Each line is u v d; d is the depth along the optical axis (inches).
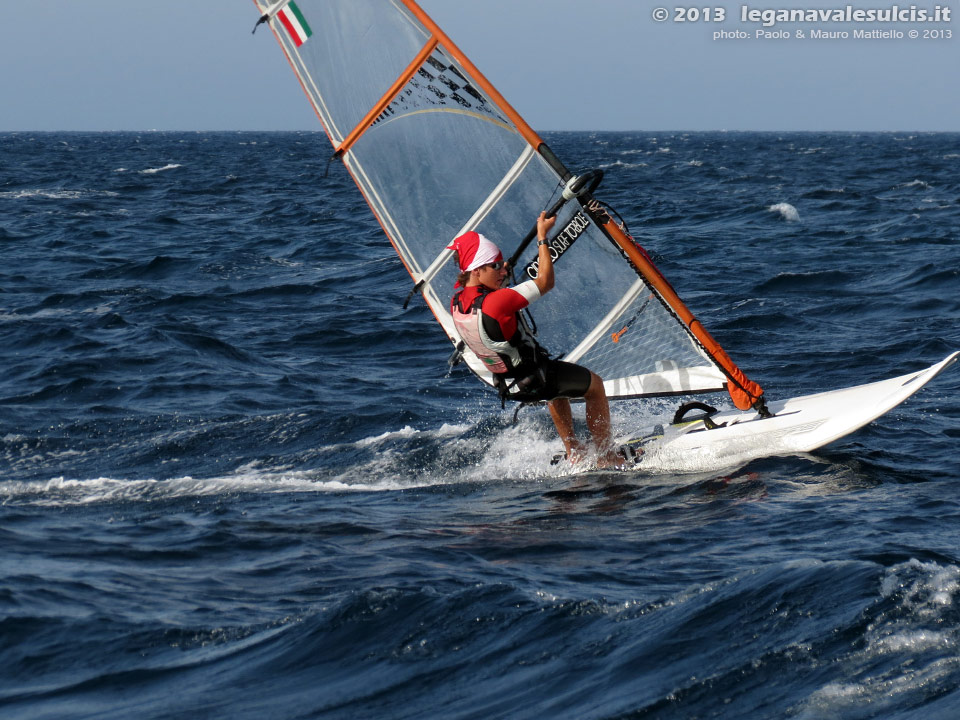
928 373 1053.8
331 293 2642.7
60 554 833.5
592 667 586.2
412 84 1050.7
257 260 3339.1
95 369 1699.1
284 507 991.6
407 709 557.3
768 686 545.0
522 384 1032.2
